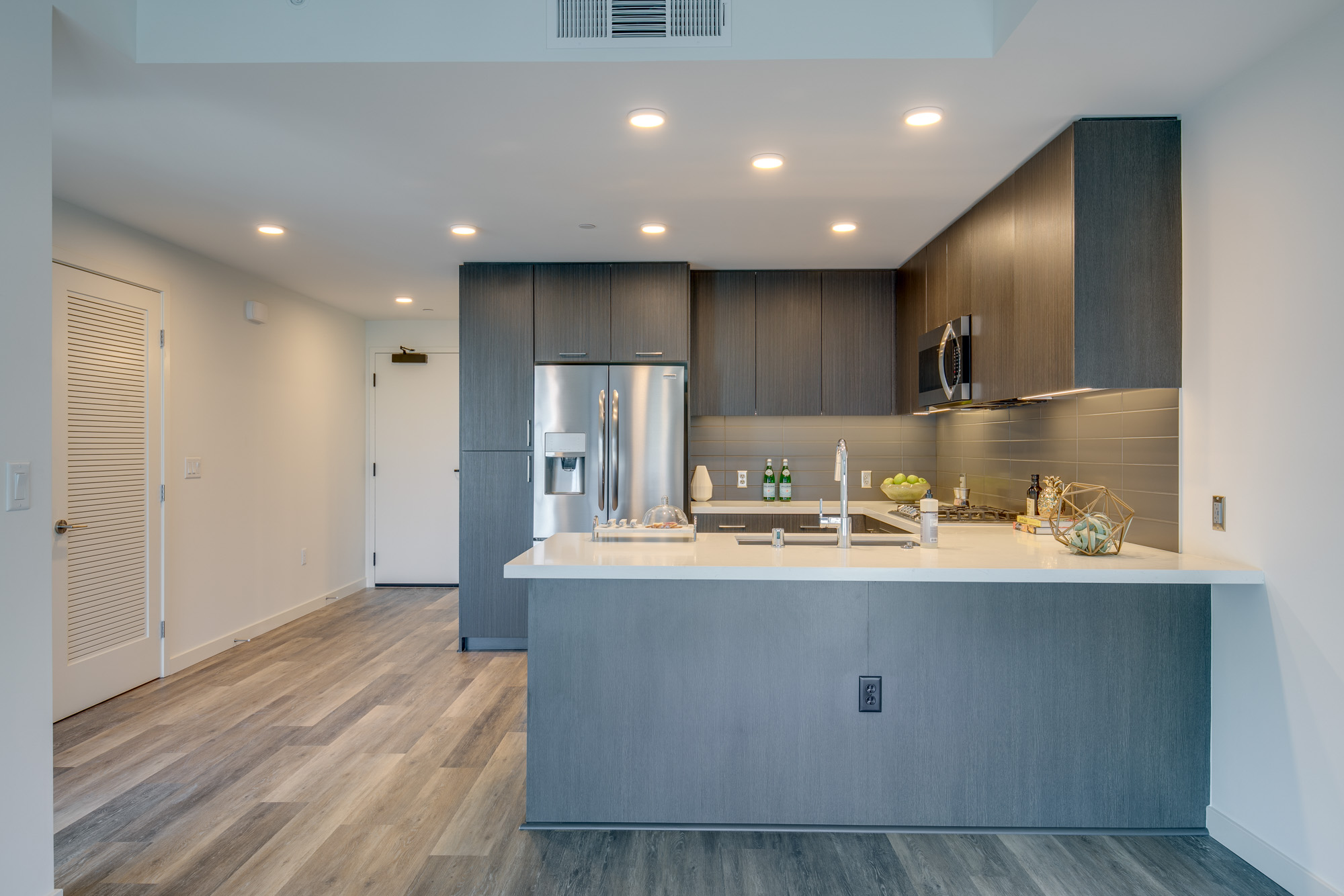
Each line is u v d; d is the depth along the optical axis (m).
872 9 2.19
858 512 4.62
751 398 4.88
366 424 6.80
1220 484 2.44
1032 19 2.01
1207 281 2.48
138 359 3.95
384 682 4.06
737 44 2.20
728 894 2.15
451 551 6.83
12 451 1.92
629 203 3.48
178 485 4.28
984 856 2.36
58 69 2.24
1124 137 2.58
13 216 1.92
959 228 3.70
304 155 2.90
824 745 2.52
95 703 3.70
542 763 2.54
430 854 2.36
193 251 4.35
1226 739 2.42
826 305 4.87
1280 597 2.21
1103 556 2.58
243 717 3.53
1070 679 2.50
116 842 2.41
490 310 4.66
